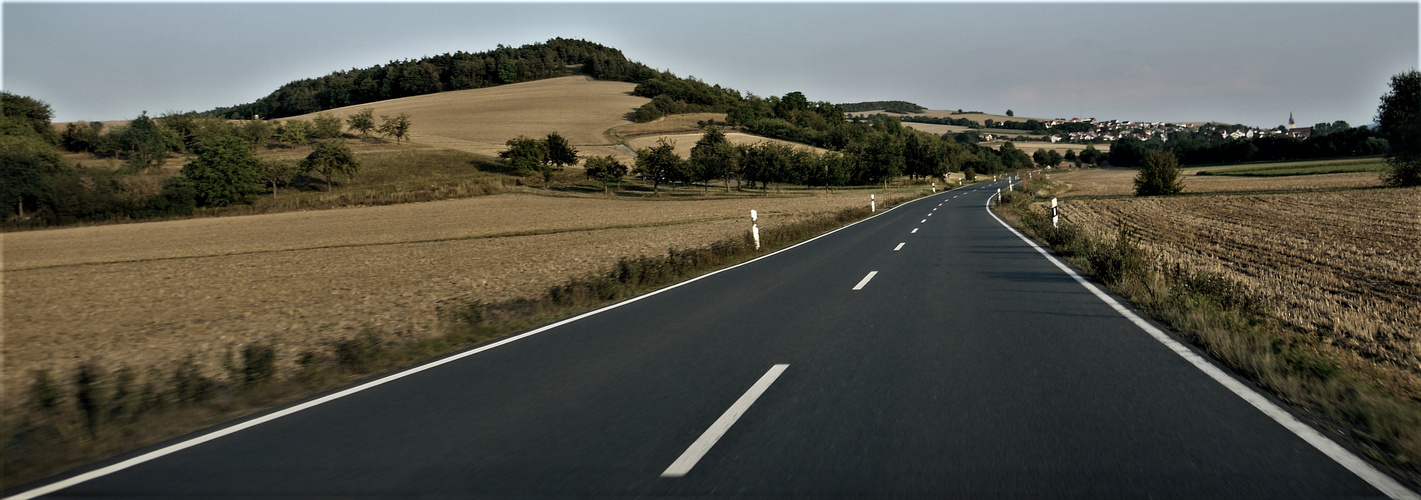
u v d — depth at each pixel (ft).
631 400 18.19
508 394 19.31
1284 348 20.42
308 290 58.23
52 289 67.41
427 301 44.42
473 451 14.80
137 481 13.82
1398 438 13.61
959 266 46.06
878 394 17.93
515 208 206.39
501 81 596.29
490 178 304.09
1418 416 14.90
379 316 39.06
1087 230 78.89
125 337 40.73
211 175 222.28
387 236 125.59
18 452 15.97
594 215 166.81
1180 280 34.12
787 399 17.75
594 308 35.50
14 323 48.01
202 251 108.68
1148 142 529.04
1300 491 11.71
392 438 15.89
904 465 13.24
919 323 27.45
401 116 383.45
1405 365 22.53
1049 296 33.06
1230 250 58.44
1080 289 34.96
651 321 30.45
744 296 36.83
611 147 377.09
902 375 19.72
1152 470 12.71
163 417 18.51
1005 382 18.65
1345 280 41.50
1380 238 66.33
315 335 34.19
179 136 338.13
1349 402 15.83
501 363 23.39
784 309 32.07
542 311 35.40
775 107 582.35
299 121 414.62
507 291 46.65
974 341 23.85
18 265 93.25
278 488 13.16
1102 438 14.33
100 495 13.14
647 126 446.60
